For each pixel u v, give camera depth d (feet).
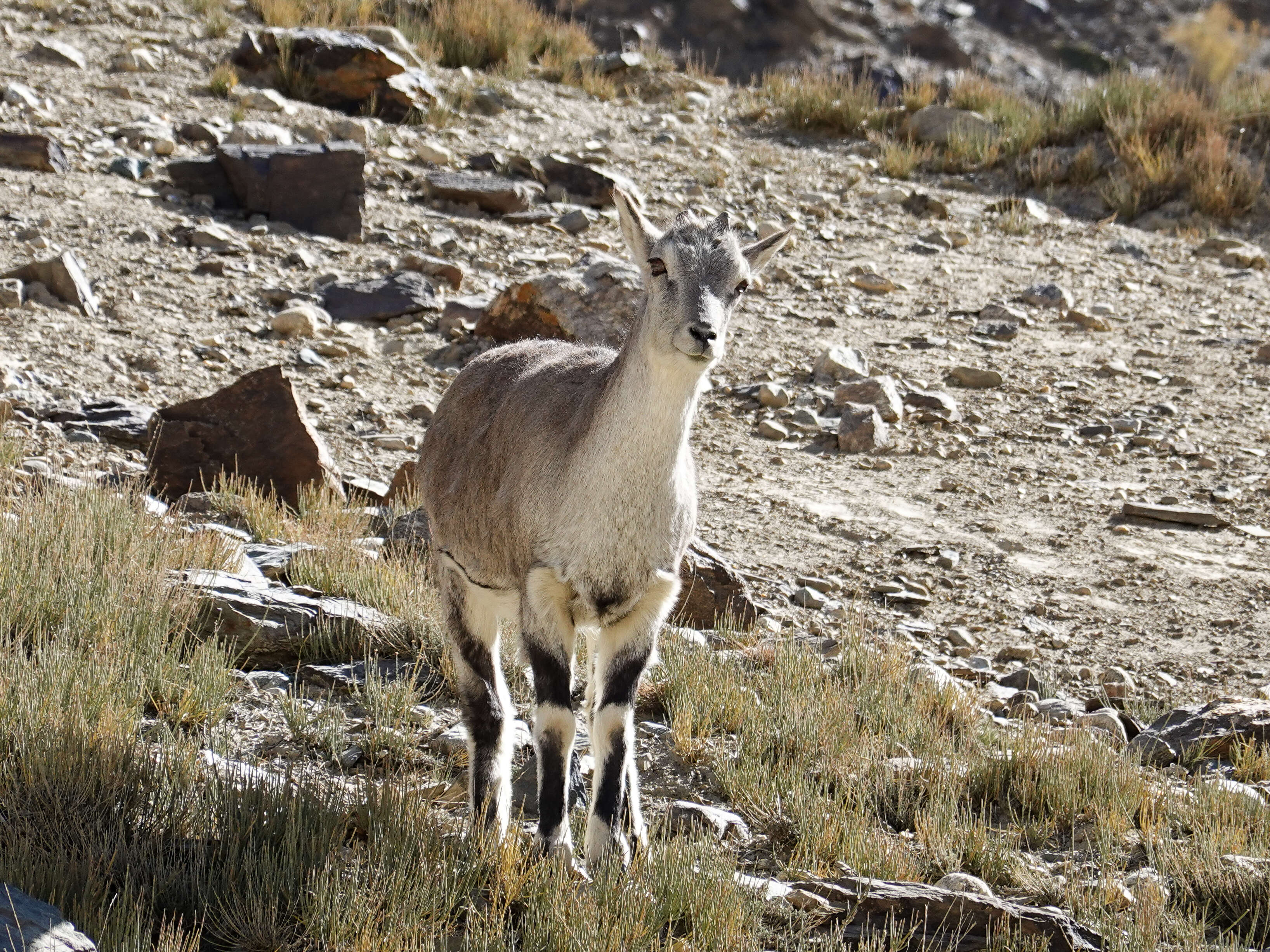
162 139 198.29
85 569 90.22
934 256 208.13
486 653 74.02
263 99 220.43
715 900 62.64
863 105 279.69
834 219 220.23
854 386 156.97
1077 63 506.07
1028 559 125.49
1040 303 191.42
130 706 76.43
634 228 68.69
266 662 89.15
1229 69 470.80
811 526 130.72
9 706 71.05
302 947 57.93
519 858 64.49
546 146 232.94
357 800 68.54
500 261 185.98
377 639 91.66
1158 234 228.22
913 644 107.55
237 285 167.53
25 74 214.07
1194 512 132.67
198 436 122.21
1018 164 254.88
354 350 158.40
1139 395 163.73
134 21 250.78
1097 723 94.79
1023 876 71.36
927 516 133.80
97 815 63.26
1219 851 73.31
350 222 185.98
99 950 53.16
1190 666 106.83
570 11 476.13
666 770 82.07
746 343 172.04
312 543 108.27
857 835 72.18
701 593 108.78
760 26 492.54
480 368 79.05
